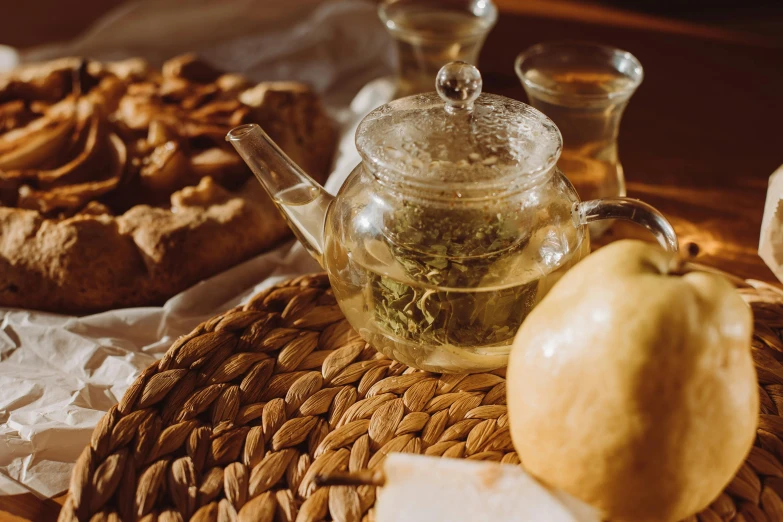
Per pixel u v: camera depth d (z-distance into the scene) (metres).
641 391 0.33
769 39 0.82
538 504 0.35
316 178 0.66
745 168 0.62
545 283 0.40
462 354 0.42
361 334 0.44
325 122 0.71
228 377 0.45
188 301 0.55
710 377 0.33
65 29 0.96
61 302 0.56
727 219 0.58
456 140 0.39
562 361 0.34
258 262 0.58
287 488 0.40
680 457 0.33
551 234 0.40
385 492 0.35
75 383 0.50
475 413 0.43
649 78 0.73
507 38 0.79
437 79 0.40
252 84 0.73
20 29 0.95
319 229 0.46
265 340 0.47
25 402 0.49
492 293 0.39
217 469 0.41
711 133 0.66
